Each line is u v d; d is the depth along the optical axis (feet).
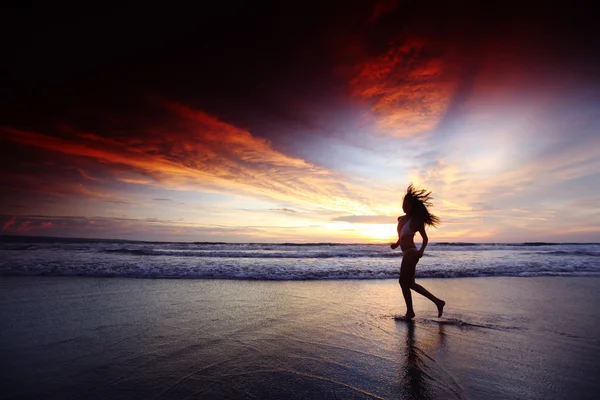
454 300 18.15
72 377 7.59
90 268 26.55
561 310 15.80
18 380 7.36
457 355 9.59
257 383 7.44
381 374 8.11
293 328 12.24
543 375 8.18
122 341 10.29
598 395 7.08
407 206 15.43
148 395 6.74
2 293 17.61
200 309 14.90
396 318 14.08
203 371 8.09
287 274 27.20
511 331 12.21
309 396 6.82
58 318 12.85
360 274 27.76
